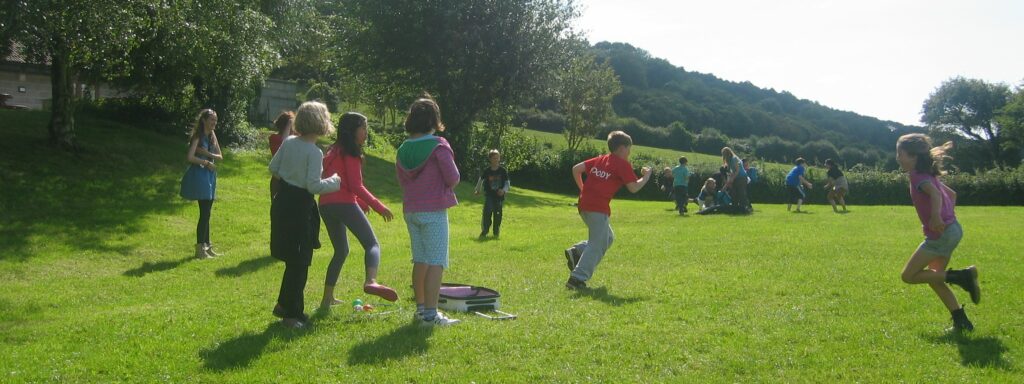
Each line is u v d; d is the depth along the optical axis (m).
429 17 33.53
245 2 20.16
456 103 35.53
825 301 7.16
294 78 62.56
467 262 10.16
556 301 7.26
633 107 88.25
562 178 44.03
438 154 6.05
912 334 5.86
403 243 13.34
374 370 4.88
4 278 9.77
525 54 34.72
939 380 4.71
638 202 31.47
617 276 8.81
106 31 14.29
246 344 5.55
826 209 24.22
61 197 14.63
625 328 6.01
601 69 56.91
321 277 8.96
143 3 15.29
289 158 5.94
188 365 5.07
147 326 6.29
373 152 34.31
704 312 6.65
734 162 20.11
